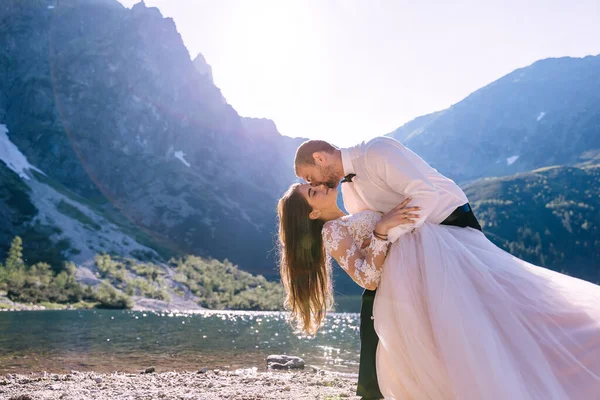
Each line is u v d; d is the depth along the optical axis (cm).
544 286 352
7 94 19338
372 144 392
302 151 408
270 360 1355
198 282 12312
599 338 327
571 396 316
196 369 1244
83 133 19550
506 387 304
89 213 14762
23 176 15638
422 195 363
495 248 391
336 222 400
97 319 4206
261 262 18500
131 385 750
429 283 349
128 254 12756
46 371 1109
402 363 361
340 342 2367
